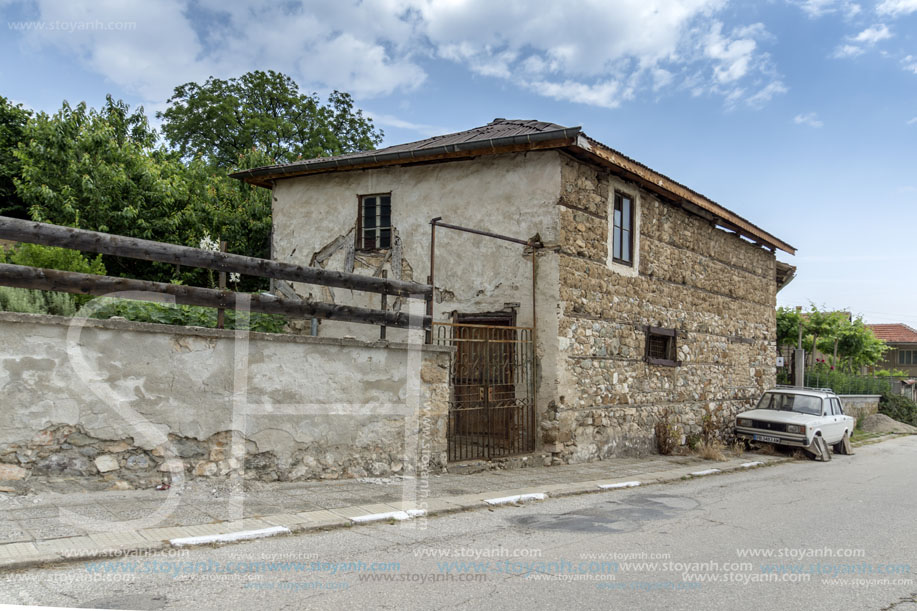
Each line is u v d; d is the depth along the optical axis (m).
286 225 13.34
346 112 30.48
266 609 3.81
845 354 33.66
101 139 14.94
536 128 11.18
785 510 7.76
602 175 11.57
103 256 14.60
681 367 13.96
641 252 12.68
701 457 12.88
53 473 5.64
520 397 10.62
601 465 10.87
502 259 10.98
